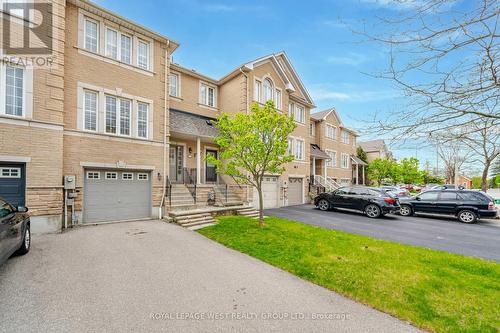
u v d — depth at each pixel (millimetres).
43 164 8109
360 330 3223
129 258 5742
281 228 9352
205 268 5262
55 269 4969
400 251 6691
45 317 3336
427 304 3889
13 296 3865
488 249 7344
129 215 10531
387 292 4270
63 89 8688
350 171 29719
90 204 9594
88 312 3484
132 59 10898
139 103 11062
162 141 11586
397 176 31734
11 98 7750
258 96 16234
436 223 11469
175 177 14570
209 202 12984
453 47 3189
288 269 5270
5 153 7488
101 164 9758
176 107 14453
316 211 14766
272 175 16828
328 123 26297
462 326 3322
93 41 10016
